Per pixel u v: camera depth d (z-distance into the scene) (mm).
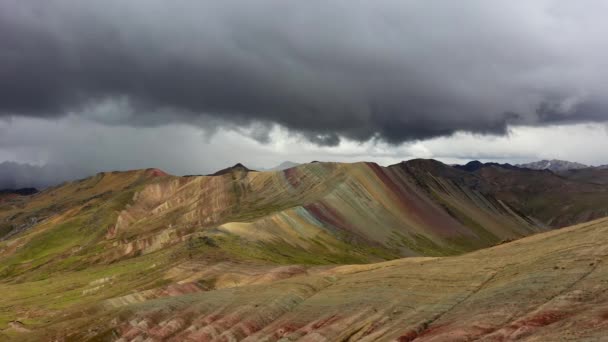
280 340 84625
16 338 118438
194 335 95312
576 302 60750
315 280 114875
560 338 51594
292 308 100562
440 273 95312
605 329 49781
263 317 97688
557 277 70438
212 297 114000
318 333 82000
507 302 69188
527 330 57500
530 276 75000
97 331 106812
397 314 81625
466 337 62531
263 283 126625
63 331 112312
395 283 97000
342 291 102312
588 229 89438
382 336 74500
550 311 60406
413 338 70750
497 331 60406
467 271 91688
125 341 100125
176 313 108562
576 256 75625
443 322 72188
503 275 82500
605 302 57344
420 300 84500
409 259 127062
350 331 80375
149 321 106125
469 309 73000
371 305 88062
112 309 120688
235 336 92562
